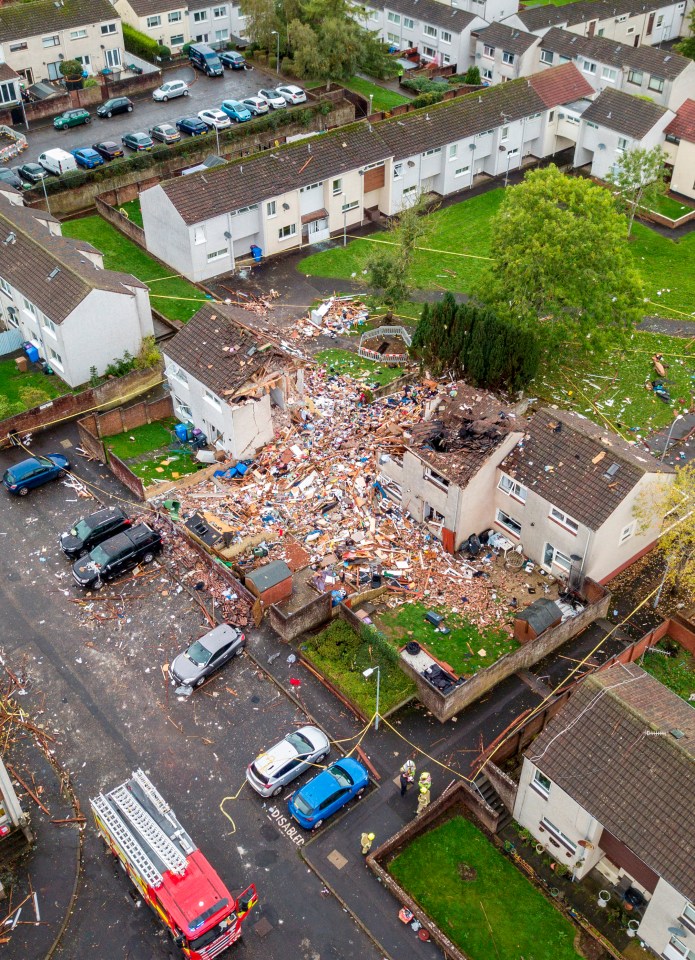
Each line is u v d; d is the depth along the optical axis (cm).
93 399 5425
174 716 3850
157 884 2973
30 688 3956
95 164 7581
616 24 10056
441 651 4091
